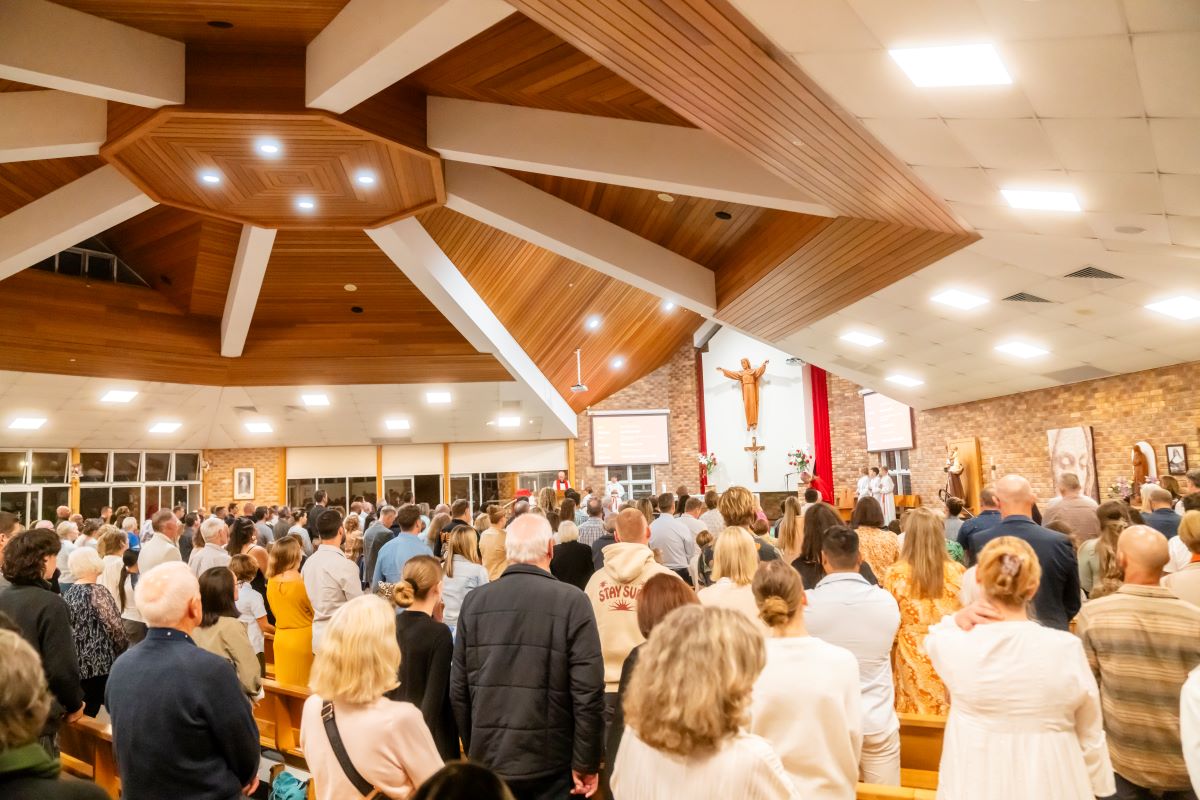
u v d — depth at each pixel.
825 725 2.33
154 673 2.52
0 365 12.91
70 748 4.24
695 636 1.72
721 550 3.54
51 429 15.29
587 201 10.49
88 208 9.71
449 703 3.36
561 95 7.63
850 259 9.20
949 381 13.54
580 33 5.04
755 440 21.30
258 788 3.80
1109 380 11.38
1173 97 4.14
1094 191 5.80
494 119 8.20
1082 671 2.20
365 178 9.03
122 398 15.09
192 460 19.20
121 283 13.83
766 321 11.95
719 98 5.67
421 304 14.83
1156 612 2.82
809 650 2.40
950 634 2.35
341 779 2.24
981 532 4.36
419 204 10.01
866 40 4.31
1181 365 10.21
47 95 7.76
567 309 15.99
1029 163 5.52
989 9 3.75
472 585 5.22
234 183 9.12
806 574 4.31
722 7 4.35
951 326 10.63
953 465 14.70
